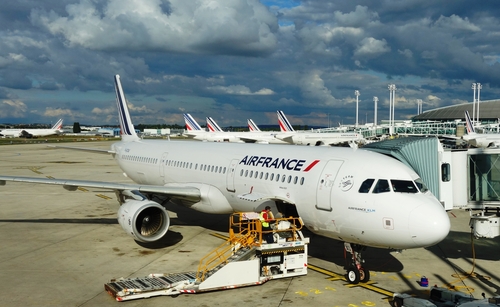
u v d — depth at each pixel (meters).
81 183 21.16
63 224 24.05
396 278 15.58
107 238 21.03
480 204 17.06
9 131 157.50
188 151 24.44
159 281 14.39
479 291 14.36
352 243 15.30
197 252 18.69
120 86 33.34
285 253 15.45
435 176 17.08
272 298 13.62
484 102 184.62
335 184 14.97
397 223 13.34
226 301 13.41
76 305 13.02
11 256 18.00
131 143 31.55
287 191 16.64
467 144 79.25
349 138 88.69
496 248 19.62
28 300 13.33
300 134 90.06
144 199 19.47
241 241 15.80
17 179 21.16
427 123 155.38
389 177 14.23
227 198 20.11
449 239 21.20
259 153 19.69
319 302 13.28
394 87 121.81
